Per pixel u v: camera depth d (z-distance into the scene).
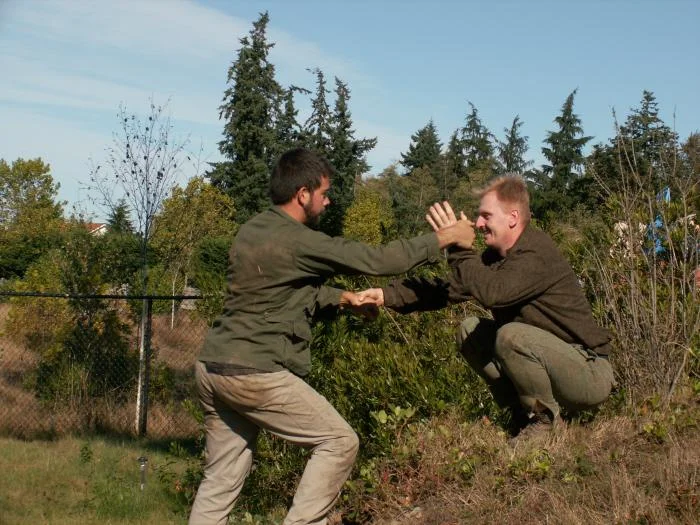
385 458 5.02
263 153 45.41
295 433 3.91
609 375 4.54
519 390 4.59
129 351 11.30
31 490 7.16
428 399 5.39
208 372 3.88
